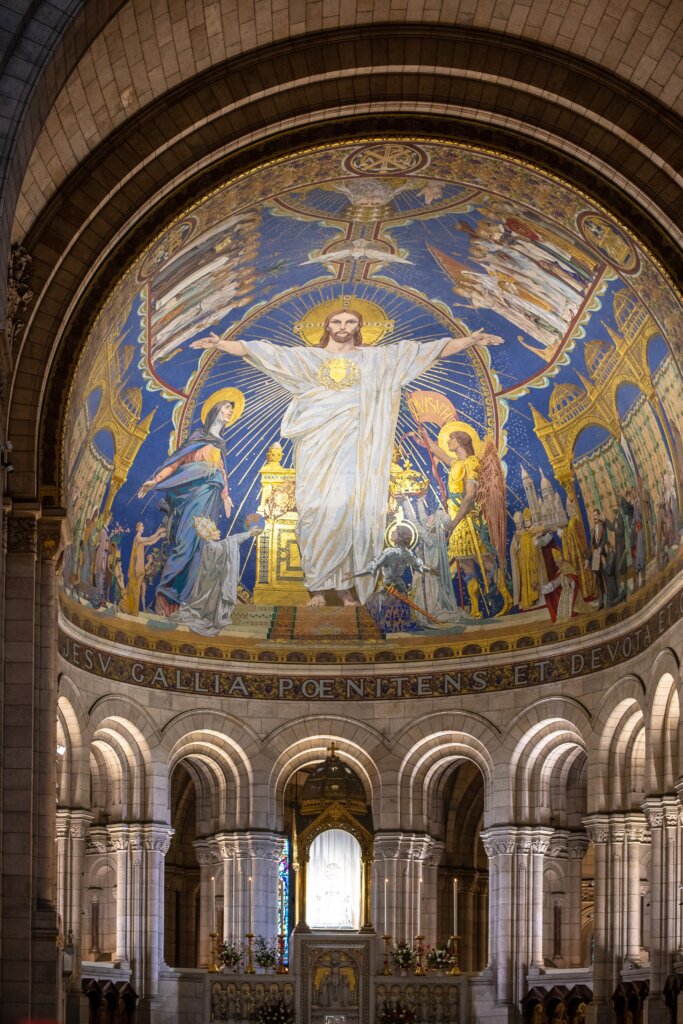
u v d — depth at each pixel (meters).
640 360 42.12
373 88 37.22
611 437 44.91
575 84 36.94
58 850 43.69
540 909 46.78
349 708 48.59
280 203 40.09
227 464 48.06
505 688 47.53
